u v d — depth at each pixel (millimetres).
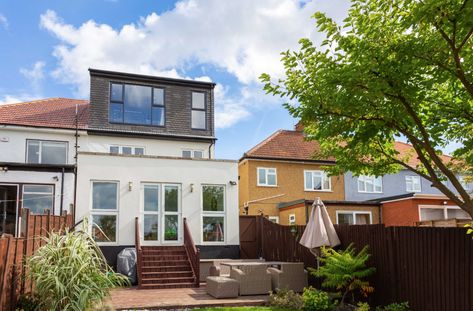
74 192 17688
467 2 5441
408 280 10344
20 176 17484
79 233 9984
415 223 19938
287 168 29031
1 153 21281
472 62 6461
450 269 9133
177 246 18125
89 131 22406
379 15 6824
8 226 17453
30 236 10359
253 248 20453
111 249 17656
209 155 24391
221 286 12727
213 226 19422
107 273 9461
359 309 10484
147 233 18359
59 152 22156
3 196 17609
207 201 19547
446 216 24562
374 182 31328
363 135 7285
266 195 28156
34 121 22391
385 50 6410
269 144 29578
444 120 7562
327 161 29453
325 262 12750
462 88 7484
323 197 29469
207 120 24953
